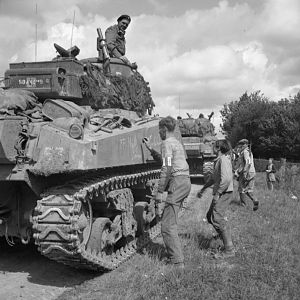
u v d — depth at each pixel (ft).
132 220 28.17
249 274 21.95
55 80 27.73
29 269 25.12
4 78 28.94
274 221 36.04
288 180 69.87
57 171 20.61
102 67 34.73
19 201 23.85
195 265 24.11
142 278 21.75
